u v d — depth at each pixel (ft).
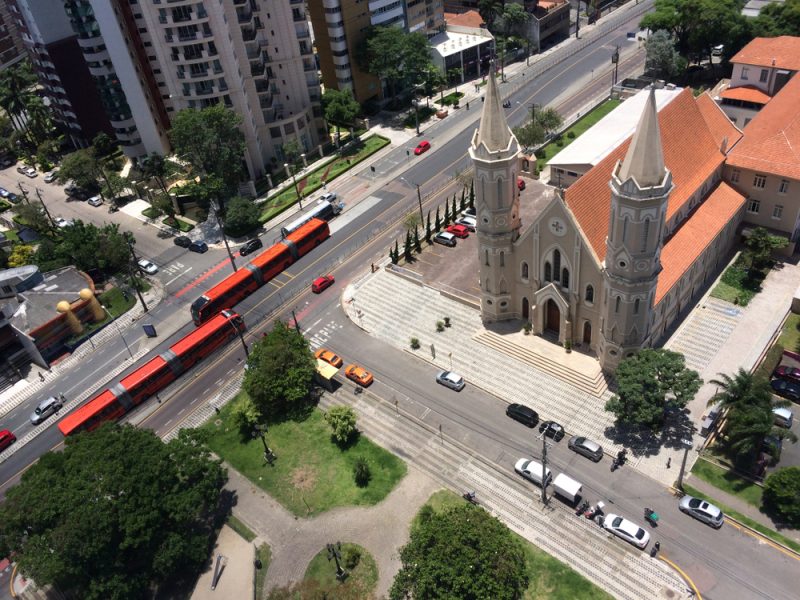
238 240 391.24
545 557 204.03
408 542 213.05
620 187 208.03
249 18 410.52
